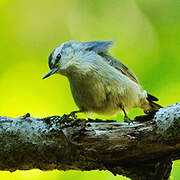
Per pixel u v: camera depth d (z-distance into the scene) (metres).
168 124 6.64
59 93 12.54
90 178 10.69
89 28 14.48
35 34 13.91
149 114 7.06
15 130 6.89
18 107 12.30
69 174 10.73
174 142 6.68
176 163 9.82
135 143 6.79
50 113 12.28
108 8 14.81
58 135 6.91
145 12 14.29
